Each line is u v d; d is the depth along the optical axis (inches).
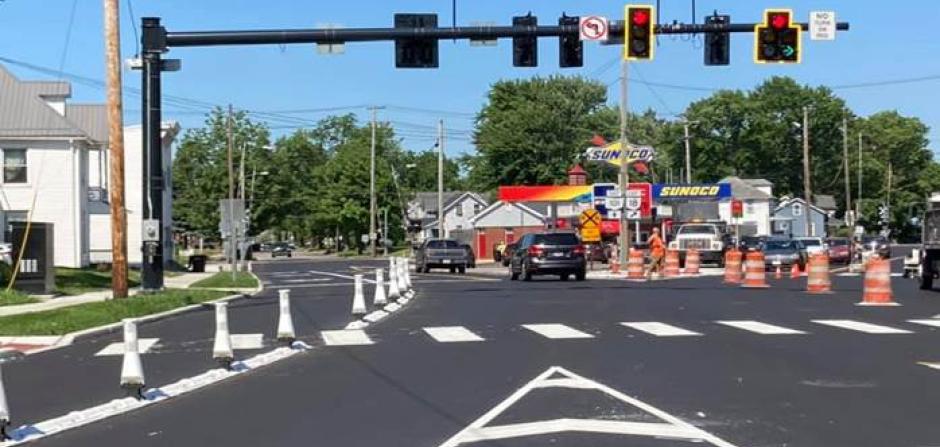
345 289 1392.7
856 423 382.6
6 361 654.5
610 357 580.4
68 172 1894.7
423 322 823.7
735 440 353.1
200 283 1550.2
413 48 1010.7
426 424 391.9
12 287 1178.0
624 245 1721.2
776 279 1524.4
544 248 1476.4
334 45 1016.9
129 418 423.5
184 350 682.2
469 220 3713.1
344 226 4343.0
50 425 407.5
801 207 4244.6
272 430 388.5
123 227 1053.2
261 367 573.9
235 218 1662.2
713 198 2829.7
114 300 1008.9
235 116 4042.8
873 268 970.1
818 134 4534.9
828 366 536.4
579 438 357.4
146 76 1082.1
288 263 3095.5
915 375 503.2
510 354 603.5
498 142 4175.7
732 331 716.0
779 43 976.3
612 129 4301.2
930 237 1175.6
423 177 6033.5
